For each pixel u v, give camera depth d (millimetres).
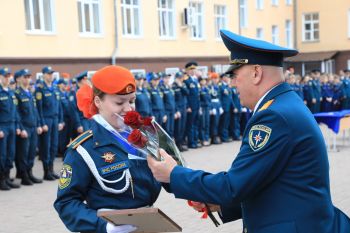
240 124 15680
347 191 7637
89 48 16922
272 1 30094
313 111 19906
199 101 13680
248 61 2328
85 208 2553
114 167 2586
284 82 2377
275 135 2184
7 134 8758
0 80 8867
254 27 27922
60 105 10109
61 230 6168
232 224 6133
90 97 2719
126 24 18750
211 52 23625
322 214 2240
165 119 12711
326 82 20641
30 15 14922
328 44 32094
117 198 2617
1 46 13727
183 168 2344
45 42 15195
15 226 6395
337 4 31641
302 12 32562
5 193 8477
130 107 2652
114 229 2447
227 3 25000
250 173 2182
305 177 2211
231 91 14875
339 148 12945
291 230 2195
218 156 11914
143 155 2586
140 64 19188
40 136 9602
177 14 21406
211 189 2234
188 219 6406
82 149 2588
